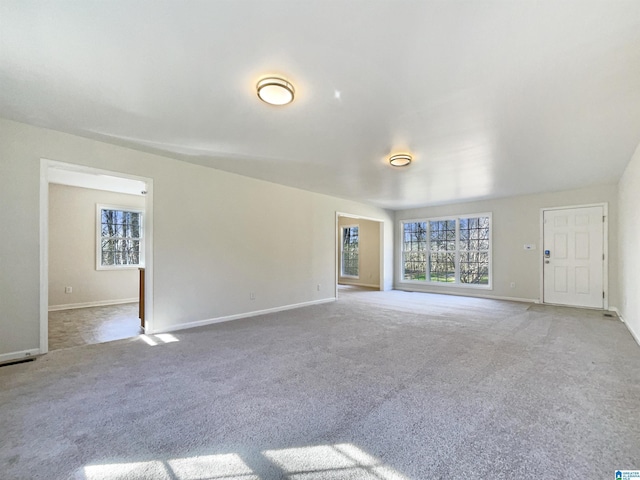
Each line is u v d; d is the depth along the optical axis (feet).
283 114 9.21
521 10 5.23
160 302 13.25
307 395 7.46
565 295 19.76
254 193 17.13
